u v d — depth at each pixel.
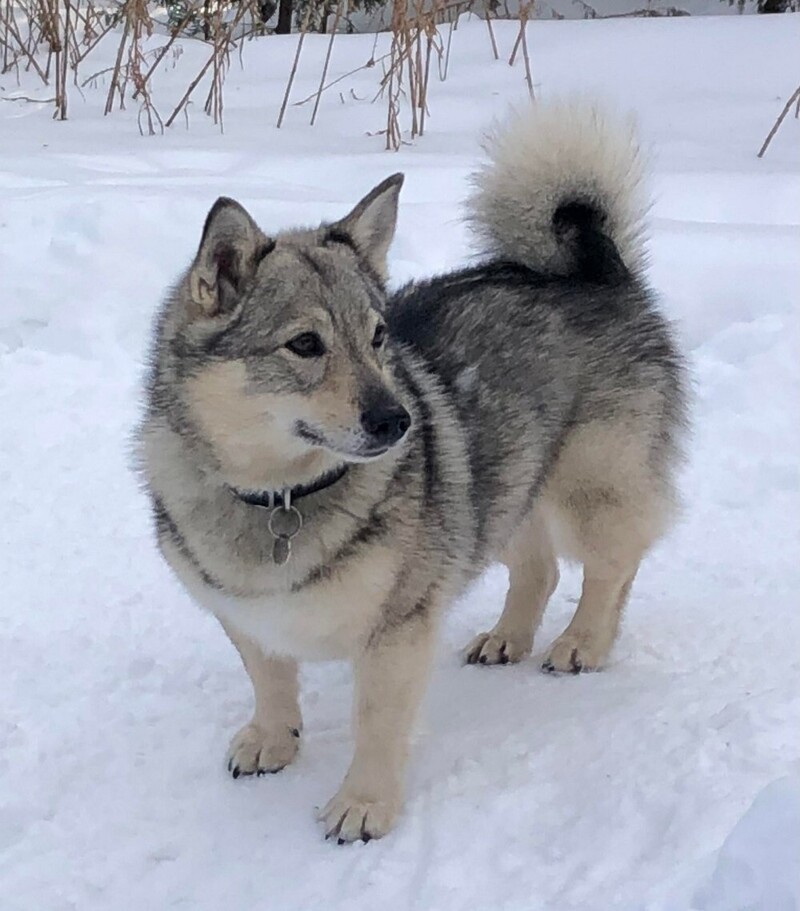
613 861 0.88
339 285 0.93
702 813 0.91
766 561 1.32
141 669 1.14
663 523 1.18
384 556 0.93
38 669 1.14
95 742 1.05
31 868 0.92
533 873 0.88
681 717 1.03
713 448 1.51
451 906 0.86
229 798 0.99
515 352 1.09
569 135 1.17
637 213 1.20
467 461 1.02
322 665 1.17
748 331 1.64
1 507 1.39
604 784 0.96
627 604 1.24
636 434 1.14
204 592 0.96
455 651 1.20
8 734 1.05
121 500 1.41
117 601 1.24
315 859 0.92
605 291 1.16
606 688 1.11
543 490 1.14
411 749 0.98
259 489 0.92
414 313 1.10
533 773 0.99
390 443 0.90
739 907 0.76
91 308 1.72
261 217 1.79
